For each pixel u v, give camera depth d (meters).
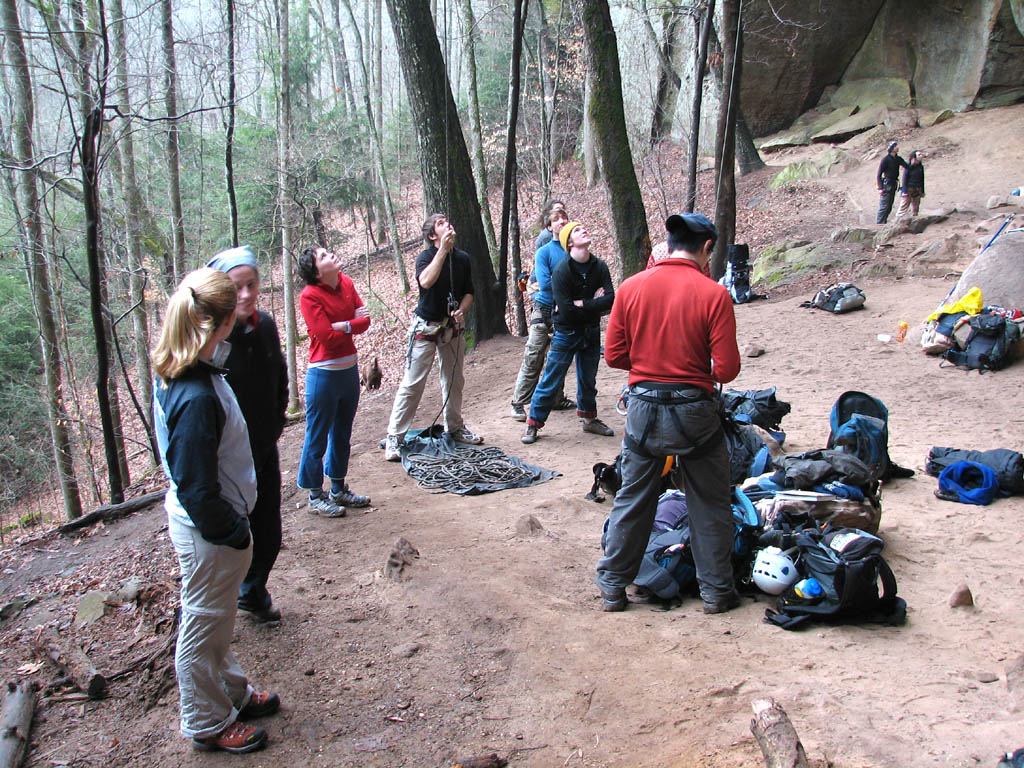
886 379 8.34
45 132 14.05
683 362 3.49
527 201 26.44
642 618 3.72
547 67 21.64
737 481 5.10
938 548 4.38
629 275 11.40
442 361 6.71
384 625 3.74
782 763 2.15
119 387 21.77
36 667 3.61
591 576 4.29
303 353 22.28
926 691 2.87
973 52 22.55
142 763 2.80
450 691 3.16
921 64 24.22
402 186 35.62
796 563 3.69
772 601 3.84
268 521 3.57
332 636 3.64
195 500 2.44
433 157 10.70
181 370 2.44
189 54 11.83
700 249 3.59
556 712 2.96
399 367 18.25
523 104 25.23
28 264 12.86
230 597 2.70
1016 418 6.87
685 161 24.31
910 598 3.82
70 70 8.44
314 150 24.31
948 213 15.19
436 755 2.75
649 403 3.54
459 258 6.45
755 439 5.35
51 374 13.49
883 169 16.31
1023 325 8.43
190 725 2.79
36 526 17.14
